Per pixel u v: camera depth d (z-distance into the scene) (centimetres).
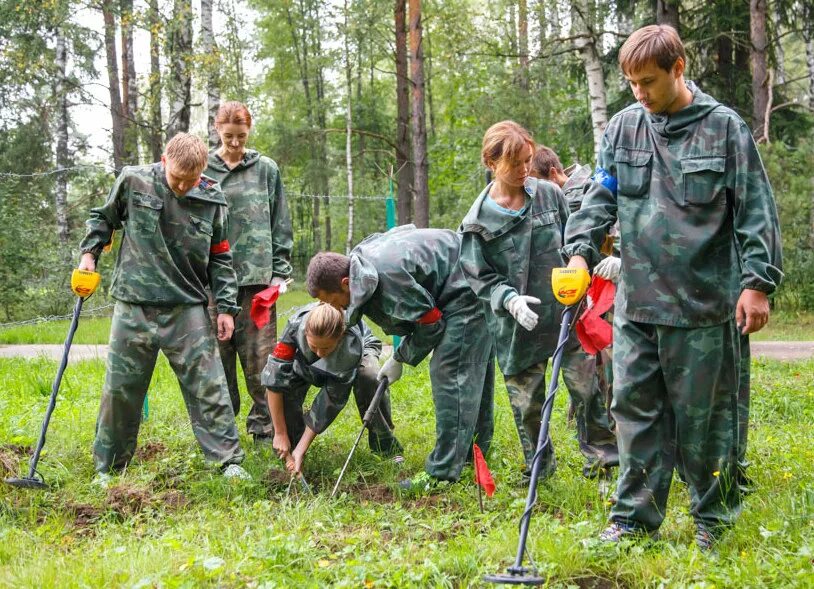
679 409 362
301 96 3095
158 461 555
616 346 374
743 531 369
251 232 618
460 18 2064
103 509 464
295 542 377
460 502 474
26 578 342
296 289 2419
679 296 354
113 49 2403
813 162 1619
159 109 2148
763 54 1608
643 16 1875
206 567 338
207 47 1755
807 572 317
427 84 3047
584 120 1895
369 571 346
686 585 324
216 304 582
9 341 1555
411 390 822
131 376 532
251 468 531
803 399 733
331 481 530
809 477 457
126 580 344
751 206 343
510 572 306
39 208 2331
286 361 522
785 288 1770
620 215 367
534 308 473
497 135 460
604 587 341
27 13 2055
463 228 474
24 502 467
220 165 621
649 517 371
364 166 2831
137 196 529
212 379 543
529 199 473
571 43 1841
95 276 525
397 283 488
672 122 356
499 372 952
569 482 483
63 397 802
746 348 416
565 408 700
